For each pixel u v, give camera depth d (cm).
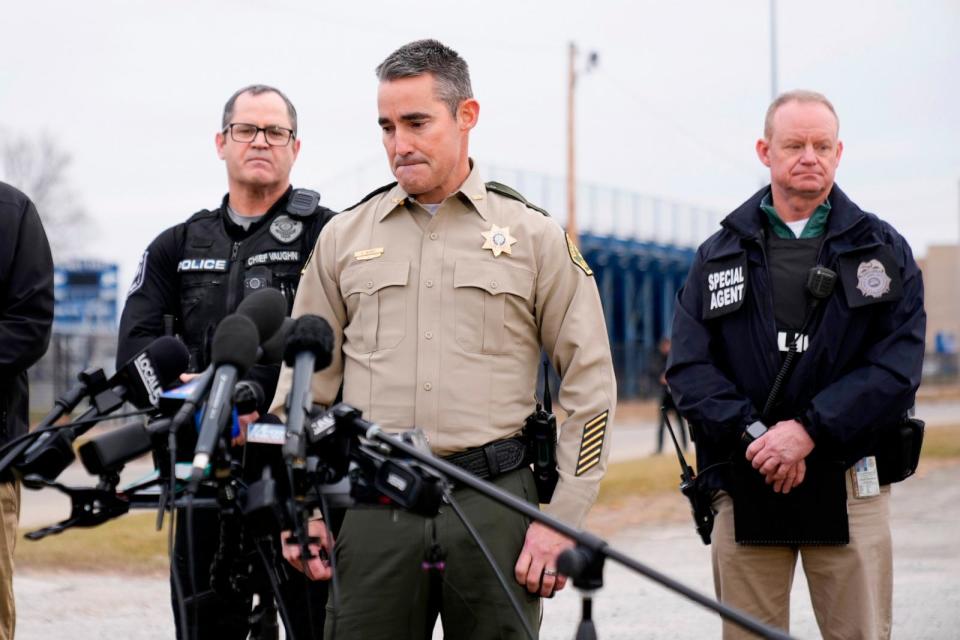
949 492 1224
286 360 315
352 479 316
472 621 391
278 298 329
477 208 404
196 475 280
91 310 2525
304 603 448
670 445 2138
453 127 398
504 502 299
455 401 393
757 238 448
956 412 3184
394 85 394
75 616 716
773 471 430
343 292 414
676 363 456
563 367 407
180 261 495
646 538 1000
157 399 341
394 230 409
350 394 405
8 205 446
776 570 448
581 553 288
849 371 439
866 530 439
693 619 694
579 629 293
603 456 398
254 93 497
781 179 445
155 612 729
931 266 7362
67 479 1415
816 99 446
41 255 449
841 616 442
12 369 435
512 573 389
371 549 391
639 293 4716
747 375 448
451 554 388
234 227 494
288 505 308
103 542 955
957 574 795
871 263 436
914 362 433
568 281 405
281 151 492
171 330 494
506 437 397
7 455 321
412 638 393
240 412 308
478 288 398
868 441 436
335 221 424
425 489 308
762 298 445
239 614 452
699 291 460
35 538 307
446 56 400
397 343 399
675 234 4019
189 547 281
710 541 466
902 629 647
